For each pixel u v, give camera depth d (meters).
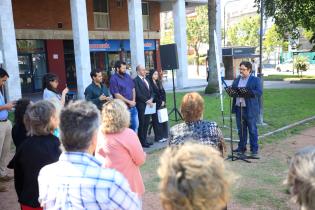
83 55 18.47
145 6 28.50
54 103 3.25
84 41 18.48
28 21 22.95
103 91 7.67
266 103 14.92
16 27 22.48
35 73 23.92
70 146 2.28
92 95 7.48
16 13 22.41
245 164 6.91
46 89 6.25
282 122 10.80
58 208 2.16
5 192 5.98
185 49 24.77
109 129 3.53
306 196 1.55
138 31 21.06
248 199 5.20
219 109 13.80
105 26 26.61
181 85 24.84
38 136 3.13
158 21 29.47
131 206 2.20
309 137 9.05
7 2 15.67
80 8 18.30
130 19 21.06
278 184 5.76
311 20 21.20
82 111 2.33
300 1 20.00
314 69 41.12
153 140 9.09
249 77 7.22
